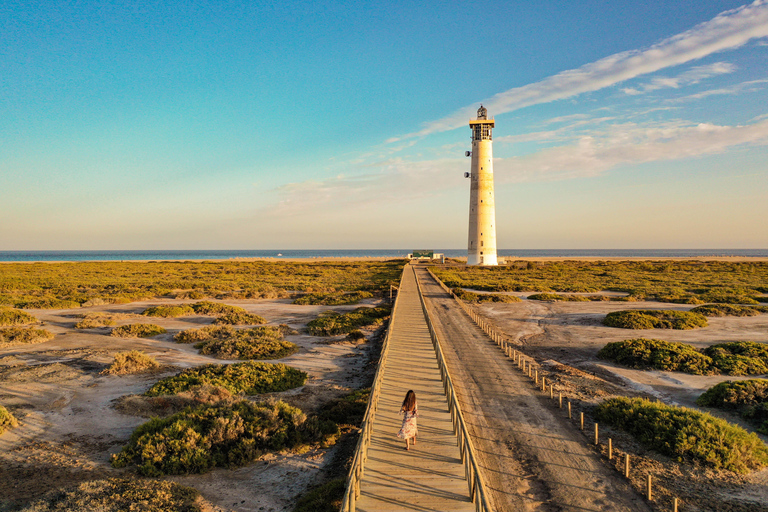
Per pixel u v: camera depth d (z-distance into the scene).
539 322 36.50
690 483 11.11
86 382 19.39
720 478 11.36
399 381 18.78
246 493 11.18
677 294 53.91
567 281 73.56
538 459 12.33
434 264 123.62
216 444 12.98
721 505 10.12
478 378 20.02
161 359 23.86
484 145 94.69
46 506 9.59
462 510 9.33
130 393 18.14
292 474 12.20
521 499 10.30
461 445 11.62
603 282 72.69
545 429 14.43
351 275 93.62
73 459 12.59
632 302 48.59
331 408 16.73
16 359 23.05
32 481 11.26
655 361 22.61
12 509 9.82
